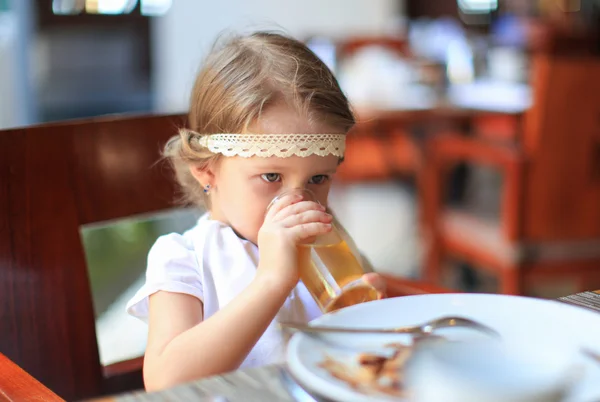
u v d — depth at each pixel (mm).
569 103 2180
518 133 2457
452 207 2629
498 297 664
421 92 2764
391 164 3211
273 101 985
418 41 3992
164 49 5234
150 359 879
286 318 989
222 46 1148
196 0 5301
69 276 1111
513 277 2279
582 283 2445
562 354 556
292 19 5758
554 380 517
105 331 2420
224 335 823
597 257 2311
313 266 854
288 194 929
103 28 4941
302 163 973
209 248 1029
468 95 2684
